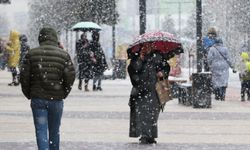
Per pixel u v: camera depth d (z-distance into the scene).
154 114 17.23
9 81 46.03
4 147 16.52
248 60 31.73
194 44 63.88
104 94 34.59
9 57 40.22
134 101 17.25
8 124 21.12
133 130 17.30
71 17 65.38
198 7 27.17
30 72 13.62
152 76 17.20
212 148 16.64
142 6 27.56
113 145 17.08
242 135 19.11
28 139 17.94
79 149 16.38
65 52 13.80
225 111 25.94
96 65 37.00
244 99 31.02
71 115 24.05
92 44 37.16
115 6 59.22
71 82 13.75
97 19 59.53
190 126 21.12
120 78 51.19
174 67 49.19
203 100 27.27
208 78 27.31
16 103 28.34
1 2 44.34
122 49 57.97
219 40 31.81
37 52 13.62
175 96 31.64
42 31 13.83
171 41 17.16
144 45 17.28
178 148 16.61
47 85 13.54
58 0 70.88
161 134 19.28
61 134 19.08
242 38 82.00
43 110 13.62
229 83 46.03
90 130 20.02
